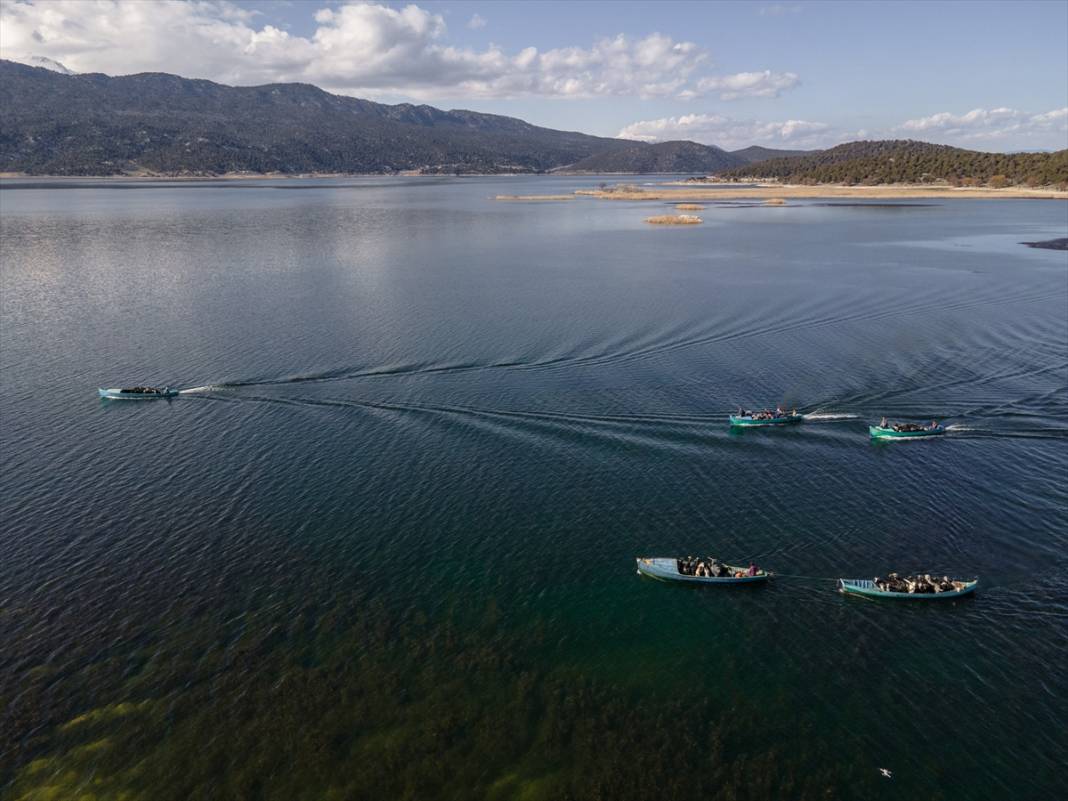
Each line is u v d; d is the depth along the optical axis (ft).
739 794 127.75
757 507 217.97
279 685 150.10
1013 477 230.68
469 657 159.12
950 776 130.93
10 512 212.84
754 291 477.77
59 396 302.04
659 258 629.51
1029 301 444.55
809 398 294.05
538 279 533.96
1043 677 152.15
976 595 177.99
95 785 128.57
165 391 300.20
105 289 497.87
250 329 394.32
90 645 160.45
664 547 199.11
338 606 174.60
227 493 225.15
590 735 139.74
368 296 476.13
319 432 269.23
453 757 134.62
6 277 539.29
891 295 461.37
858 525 207.72
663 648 162.91
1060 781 129.59
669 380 315.37
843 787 128.98
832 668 156.46
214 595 177.68
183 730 139.33
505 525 209.15
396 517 212.64
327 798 126.62
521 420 277.44
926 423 268.21
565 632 167.43
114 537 201.05
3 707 143.84
